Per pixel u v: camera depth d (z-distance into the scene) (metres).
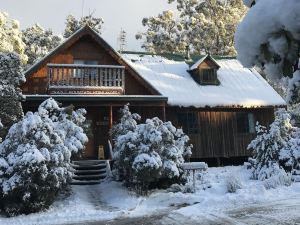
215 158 24.27
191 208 12.66
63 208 12.91
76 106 19.88
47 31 40.00
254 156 18.39
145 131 14.52
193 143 23.34
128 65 21.44
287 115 18.44
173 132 15.85
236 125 24.58
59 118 15.48
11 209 11.99
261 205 12.59
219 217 11.30
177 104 22.38
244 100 24.05
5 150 12.72
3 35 27.33
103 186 15.96
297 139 17.33
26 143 12.48
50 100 15.38
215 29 42.28
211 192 14.66
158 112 22.69
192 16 43.34
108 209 12.91
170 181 15.43
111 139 19.75
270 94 25.41
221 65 28.78
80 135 14.95
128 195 14.26
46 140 12.57
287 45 2.41
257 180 17.16
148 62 26.95
